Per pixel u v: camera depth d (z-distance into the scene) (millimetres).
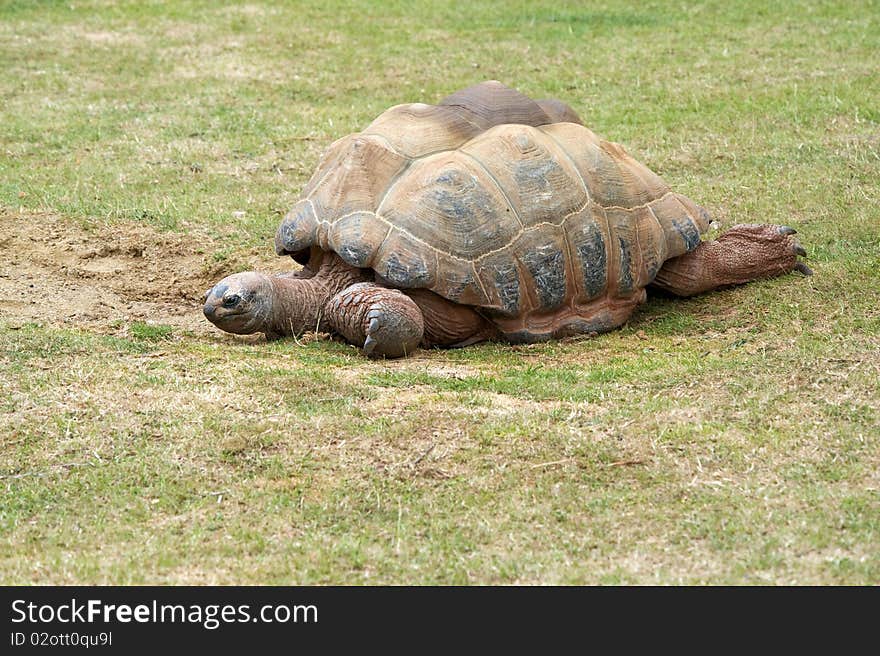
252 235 13508
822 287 11219
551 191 10422
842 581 6422
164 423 8344
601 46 21719
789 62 20062
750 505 7191
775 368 9258
